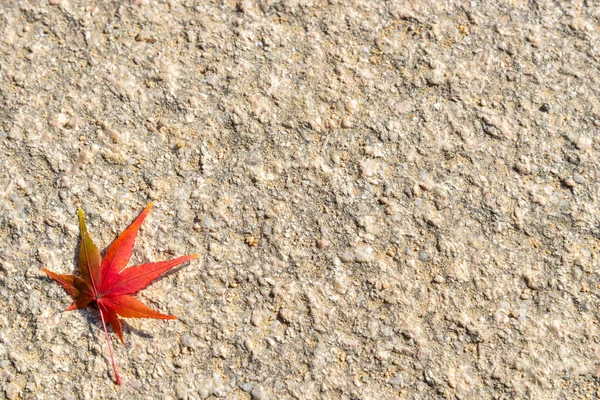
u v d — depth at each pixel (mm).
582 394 828
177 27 867
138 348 829
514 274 840
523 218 847
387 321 834
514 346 833
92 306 832
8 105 853
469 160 853
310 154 853
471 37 870
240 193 847
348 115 858
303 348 831
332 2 873
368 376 829
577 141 855
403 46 868
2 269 833
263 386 827
